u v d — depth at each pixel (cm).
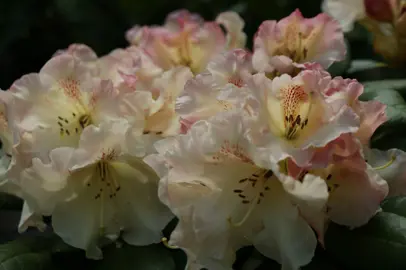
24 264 79
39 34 155
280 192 75
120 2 164
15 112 79
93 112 79
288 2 149
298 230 74
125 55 86
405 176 77
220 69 79
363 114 76
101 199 79
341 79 76
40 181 77
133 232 79
